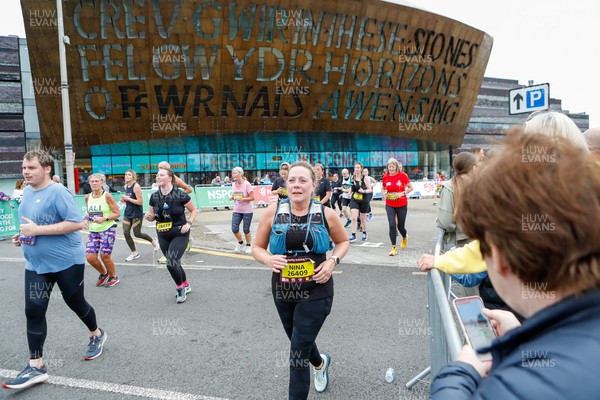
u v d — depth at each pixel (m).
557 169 0.66
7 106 28.95
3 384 3.00
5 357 3.66
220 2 22.42
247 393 2.93
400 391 2.93
